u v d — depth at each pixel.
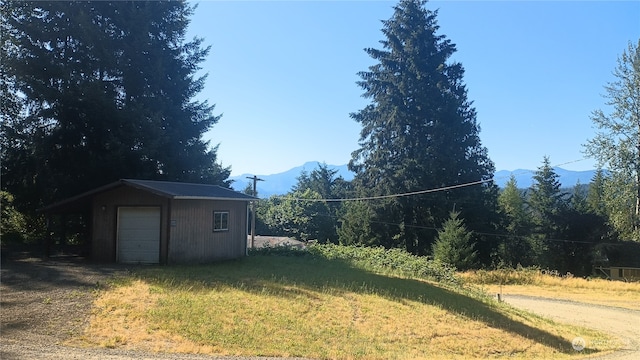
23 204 22.73
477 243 42.78
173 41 26.98
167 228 17.20
